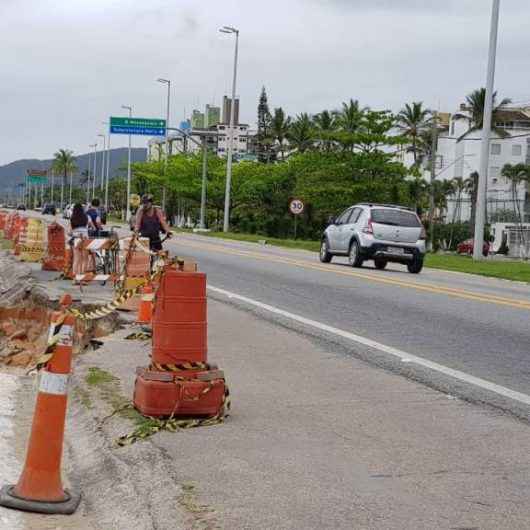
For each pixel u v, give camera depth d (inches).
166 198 3796.8
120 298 303.0
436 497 224.2
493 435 285.7
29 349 665.6
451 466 251.3
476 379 374.6
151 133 3147.1
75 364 413.4
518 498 224.4
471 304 661.3
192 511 213.2
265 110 5152.6
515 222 3255.4
